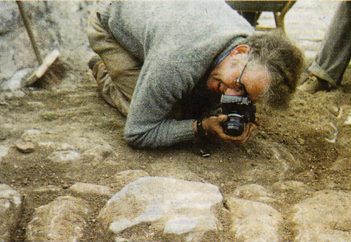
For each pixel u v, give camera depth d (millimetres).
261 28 5297
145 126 2291
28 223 1792
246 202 1935
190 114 2533
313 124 2814
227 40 2061
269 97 1973
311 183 2188
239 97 2010
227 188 2113
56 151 2316
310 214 1841
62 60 3582
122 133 2580
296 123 2807
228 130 2035
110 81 2893
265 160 2359
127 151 2377
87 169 2199
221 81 2076
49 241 1684
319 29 5379
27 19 3174
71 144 2398
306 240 1692
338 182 2168
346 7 3125
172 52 2068
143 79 2195
